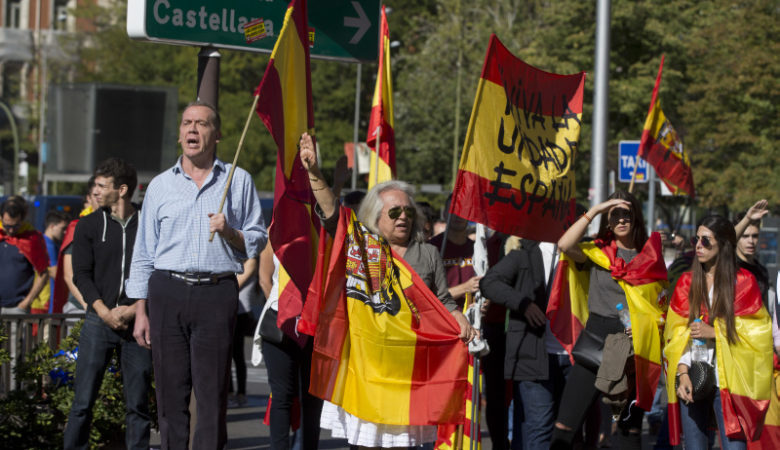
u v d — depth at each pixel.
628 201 6.69
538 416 7.03
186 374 5.62
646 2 29.86
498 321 7.37
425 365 5.76
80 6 52.62
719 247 6.28
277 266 6.88
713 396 6.31
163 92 17.48
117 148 17.34
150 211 5.69
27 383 7.66
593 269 6.74
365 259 5.77
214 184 5.69
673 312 6.36
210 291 5.59
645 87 29.77
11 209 10.38
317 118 47.84
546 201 7.24
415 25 49.16
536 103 7.31
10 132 60.41
